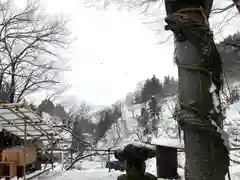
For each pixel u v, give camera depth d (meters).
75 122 24.80
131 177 2.48
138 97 37.28
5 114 9.67
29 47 21.62
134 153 2.48
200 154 2.78
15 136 11.80
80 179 10.72
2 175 10.06
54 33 21.44
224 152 2.81
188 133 2.86
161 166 9.96
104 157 21.92
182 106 2.93
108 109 33.56
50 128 11.65
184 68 2.98
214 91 2.90
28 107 8.95
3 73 20.91
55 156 15.62
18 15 22.47
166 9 3.24
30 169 11.86
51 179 10.85
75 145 19.67
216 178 2.76
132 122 32.75
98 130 29.86
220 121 2.94
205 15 3.11
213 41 3.04
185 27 2.99
